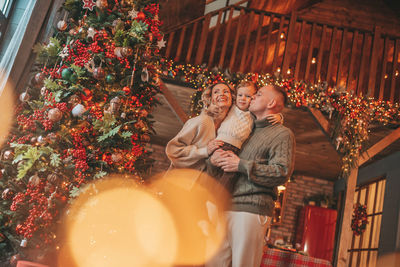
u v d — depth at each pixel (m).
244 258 1.86
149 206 2.31
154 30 2.80
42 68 2.79
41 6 3.30
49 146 2.41
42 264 2.28
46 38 3.29
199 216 2.01
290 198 9.42
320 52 6.48
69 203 2.32
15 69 3.19
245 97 2.14
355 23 8.89
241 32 7.45
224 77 6.01
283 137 1.98
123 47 2.49
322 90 6.00
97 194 2.34
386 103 6.11
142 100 2.90
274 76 6.04
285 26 8.23
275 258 3.39
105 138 2.36
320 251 8.48
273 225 9.20
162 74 5.96
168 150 2.09
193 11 6.49
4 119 3.05
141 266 2.30
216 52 7.62
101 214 2.37
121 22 2.55
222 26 7.01
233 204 1.94
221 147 2.01
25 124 2.52
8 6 3.88
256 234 1.88
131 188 2.44
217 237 1.96
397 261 6.18
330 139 6.07
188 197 2.05
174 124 7.94
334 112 6.04
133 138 2.62
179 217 2.09
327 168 8.69
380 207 7.57
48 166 2.38
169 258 2.14
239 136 2.03
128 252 2.37
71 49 2.55
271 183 1.89
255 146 2.00
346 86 6.41
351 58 6.57
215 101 2.15
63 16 3.34
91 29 2.50
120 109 2.51
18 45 3.20
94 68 2.48
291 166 1.94
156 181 2.47
